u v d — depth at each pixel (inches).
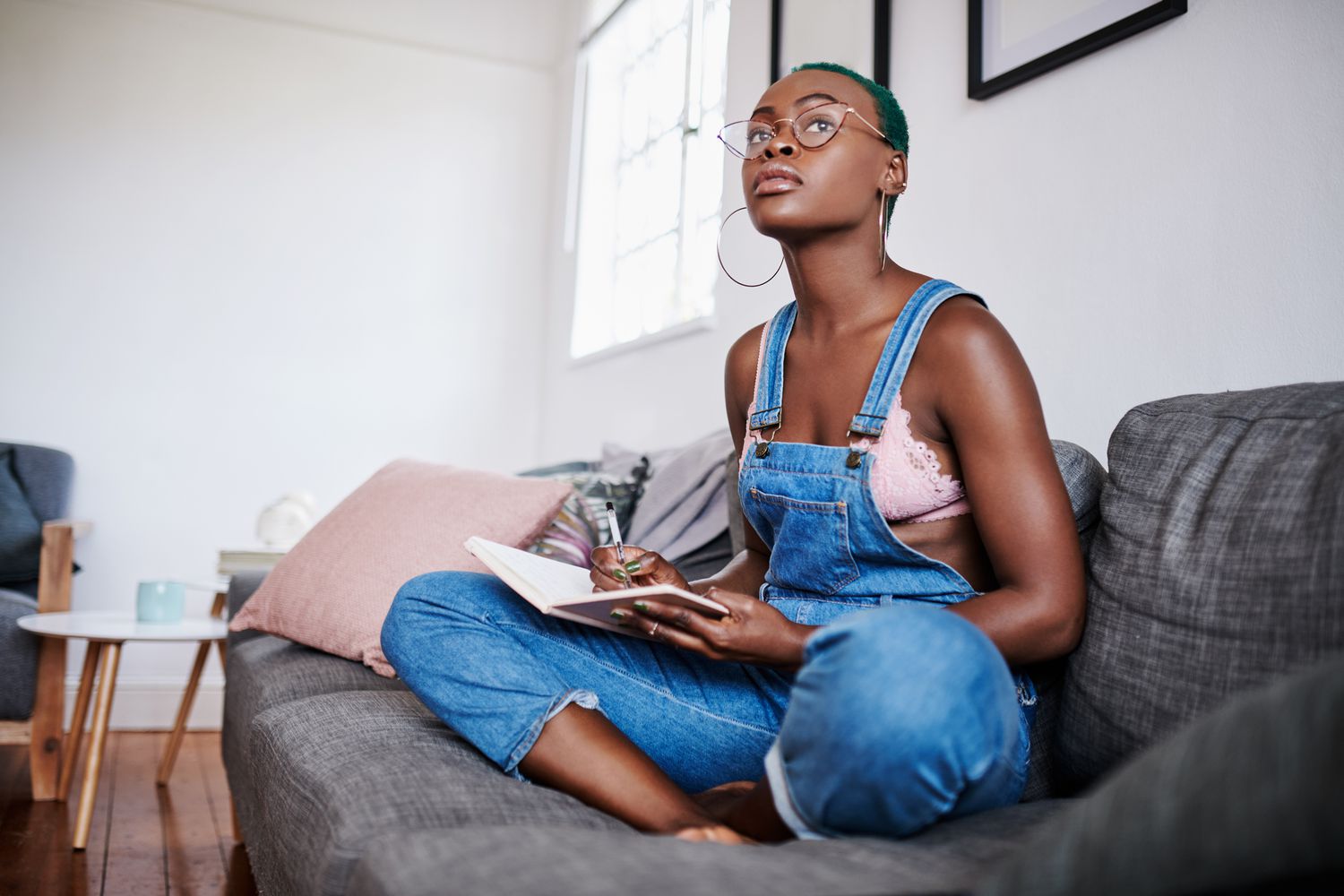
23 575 132.7
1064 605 40.1
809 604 45.9
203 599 156.3
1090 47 70.1
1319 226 56.7
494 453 171.2
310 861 39.0
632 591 38.6
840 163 45.3
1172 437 43.4
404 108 169.3
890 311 46.7
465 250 171.2
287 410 161.5
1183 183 64.3
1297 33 58.2
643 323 144.6
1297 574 34.5
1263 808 19.7
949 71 83.6
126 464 154.2
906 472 43.7
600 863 26.8
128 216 156.1
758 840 35.9
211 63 160.7
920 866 27.9
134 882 83.0
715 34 127.5
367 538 80.0
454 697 43.3
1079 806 23.9
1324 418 38.4
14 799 108.0
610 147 160.1
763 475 47.3
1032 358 74.7
